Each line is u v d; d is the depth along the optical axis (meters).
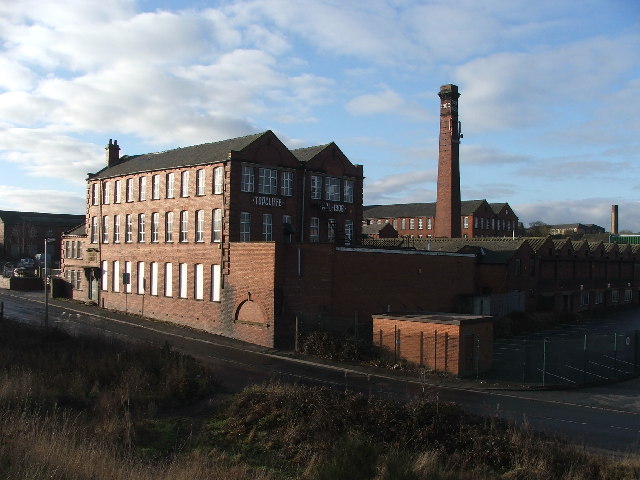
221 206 38.34
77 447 12.05
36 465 10.04
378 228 90.19
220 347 33.31
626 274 67.81
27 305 50.12
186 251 41.28
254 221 39.06
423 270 41.44
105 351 24.81
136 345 26.62
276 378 24.89
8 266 82.00
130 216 47.78
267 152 40.12
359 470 12.59
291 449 14.72
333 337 31.88
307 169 43.03
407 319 29.47
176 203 42.69
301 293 34.12
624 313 59.47
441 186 65.62
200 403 19.59
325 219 44.34
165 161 45.47
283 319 33.53
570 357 32.97
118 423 15.59
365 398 18.03
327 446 14.35
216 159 38.94
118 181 49.56
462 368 27.64
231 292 36.72
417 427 15.61
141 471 11.30
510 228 114.25
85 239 54.47
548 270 53.53
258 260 34.66
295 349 32.22
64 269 57.94
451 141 64.94
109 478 10.47
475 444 14.68
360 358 30.08
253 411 17.19
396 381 25.81
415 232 109.94
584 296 58.84
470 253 46.88
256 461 14.05
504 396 23.88
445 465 13.62
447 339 27.89
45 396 17.61
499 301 46.09
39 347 25.41
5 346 25.20
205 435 15.91
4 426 12.79
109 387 19.84
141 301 45.84
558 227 169.25
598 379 27.67
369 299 37.12
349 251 35.97
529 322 45.38
